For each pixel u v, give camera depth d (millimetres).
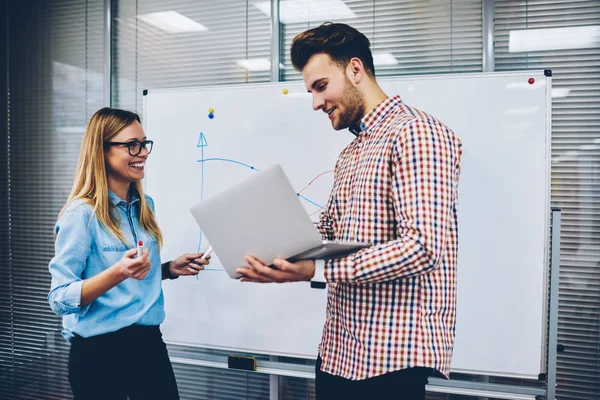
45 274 2600
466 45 2043
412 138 990
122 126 1494
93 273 1452
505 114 1754
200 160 2082
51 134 2604
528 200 1732
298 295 1947
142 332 1534
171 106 2123
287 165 1976
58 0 2598
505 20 1999
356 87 1138
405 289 1039
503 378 1879
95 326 1422
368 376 1045
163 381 1581
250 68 2318
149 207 1670
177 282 2082
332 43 1114
